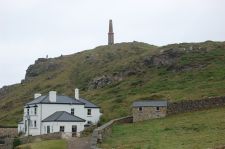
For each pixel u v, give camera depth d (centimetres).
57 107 10131
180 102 9169
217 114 7912
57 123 9431
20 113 15138
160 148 5144
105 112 11750
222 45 17362
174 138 5925
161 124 7850
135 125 8262
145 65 17225
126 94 13925
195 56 16388
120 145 5716
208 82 12738
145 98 12056
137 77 16275
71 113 10281
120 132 7344
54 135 8250
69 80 19812
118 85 16025
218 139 5394
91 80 18025
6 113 16275
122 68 17650
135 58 18512
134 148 5322
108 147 5588
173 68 15812
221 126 6538
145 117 9181
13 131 11400
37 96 11494
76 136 8338
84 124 9769
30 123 10281
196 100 9069
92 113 10675
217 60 15462
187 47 17462
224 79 12775
